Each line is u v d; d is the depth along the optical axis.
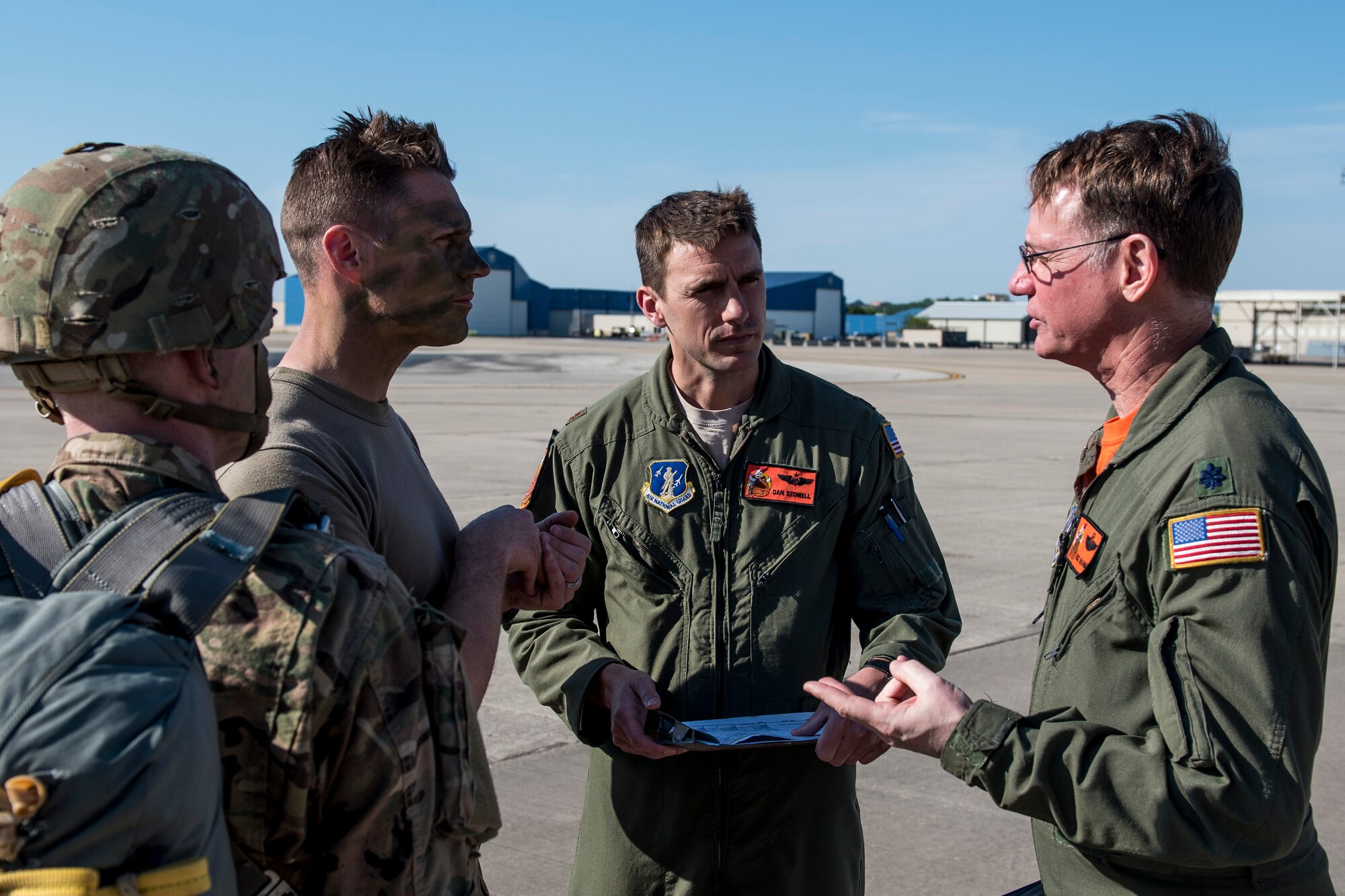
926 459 12.45
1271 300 52.88
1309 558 1.39
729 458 2.24
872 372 35.56
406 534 1.64
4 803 0.78
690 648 2.17
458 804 1.09
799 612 2.17
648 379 2.30
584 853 2.25
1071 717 1.50
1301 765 1.34
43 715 0.81
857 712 1.57
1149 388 1.62
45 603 0.88
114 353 1.05
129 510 1.02
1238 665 1.34
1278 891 1.48
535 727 4.17
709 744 1.87
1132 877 1.52
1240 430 1.45
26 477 1.07
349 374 1.67
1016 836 3.42
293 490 1.06
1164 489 1.47
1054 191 1.66
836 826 2.17
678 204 2.16
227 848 0.91
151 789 0.82
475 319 87.50
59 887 0.78
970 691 4.57
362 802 1.02
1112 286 1.60
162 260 1.05
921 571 2.24
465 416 16.47
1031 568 6.89
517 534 1.70
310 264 1.65
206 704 0.91
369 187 1.61
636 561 2.22
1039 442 14.33
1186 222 1.55
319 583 1.00
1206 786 1.32
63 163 1.08
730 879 2.12
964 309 86.94
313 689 0.97
